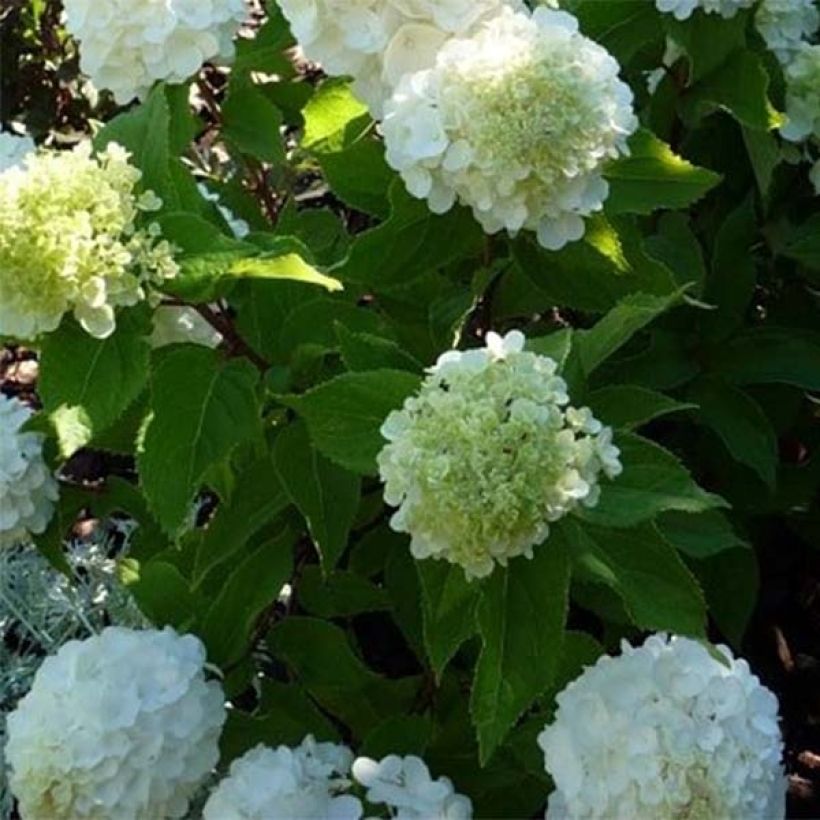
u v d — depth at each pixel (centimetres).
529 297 105
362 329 98
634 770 83
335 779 94
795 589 143
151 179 91
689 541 98
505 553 77
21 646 131
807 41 137
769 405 126
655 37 115
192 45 104
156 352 92
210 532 96
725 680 87
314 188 152
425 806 88
